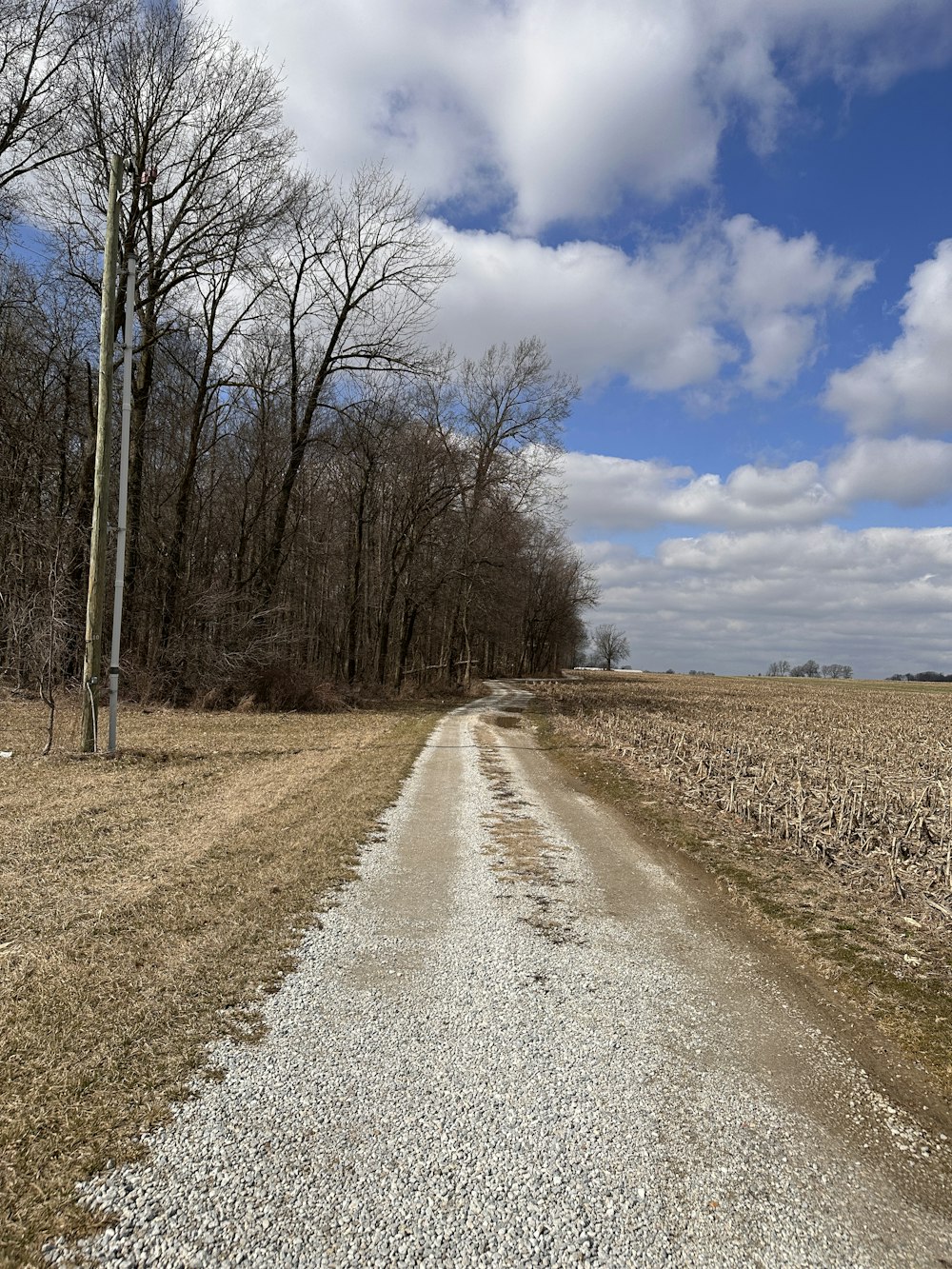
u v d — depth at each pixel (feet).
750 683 266.16
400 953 16.26
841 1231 8.81
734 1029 13.71
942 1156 10.31
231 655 74.79
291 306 81.82
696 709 103.35
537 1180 9.37
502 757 48.67
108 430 38.14
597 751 51.52
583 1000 14.57
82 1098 10.45
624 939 17.94
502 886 21.38
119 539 39.01
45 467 73.36
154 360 85.15
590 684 194.80
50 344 73.26
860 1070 12.49
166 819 26.43
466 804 32.50
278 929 17.01
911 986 15.67
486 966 15.84
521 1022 13.50
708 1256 8.34
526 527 134.31
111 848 22.52
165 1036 12.21
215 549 102.37
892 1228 8.91
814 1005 14.85
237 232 68.44
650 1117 10.88
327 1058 11.93
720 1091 11.66
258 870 21.02
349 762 42.09
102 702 61.36
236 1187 8.94
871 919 19.75
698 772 40.19
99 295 68.64
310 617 126.41
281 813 28.04
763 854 26.04
